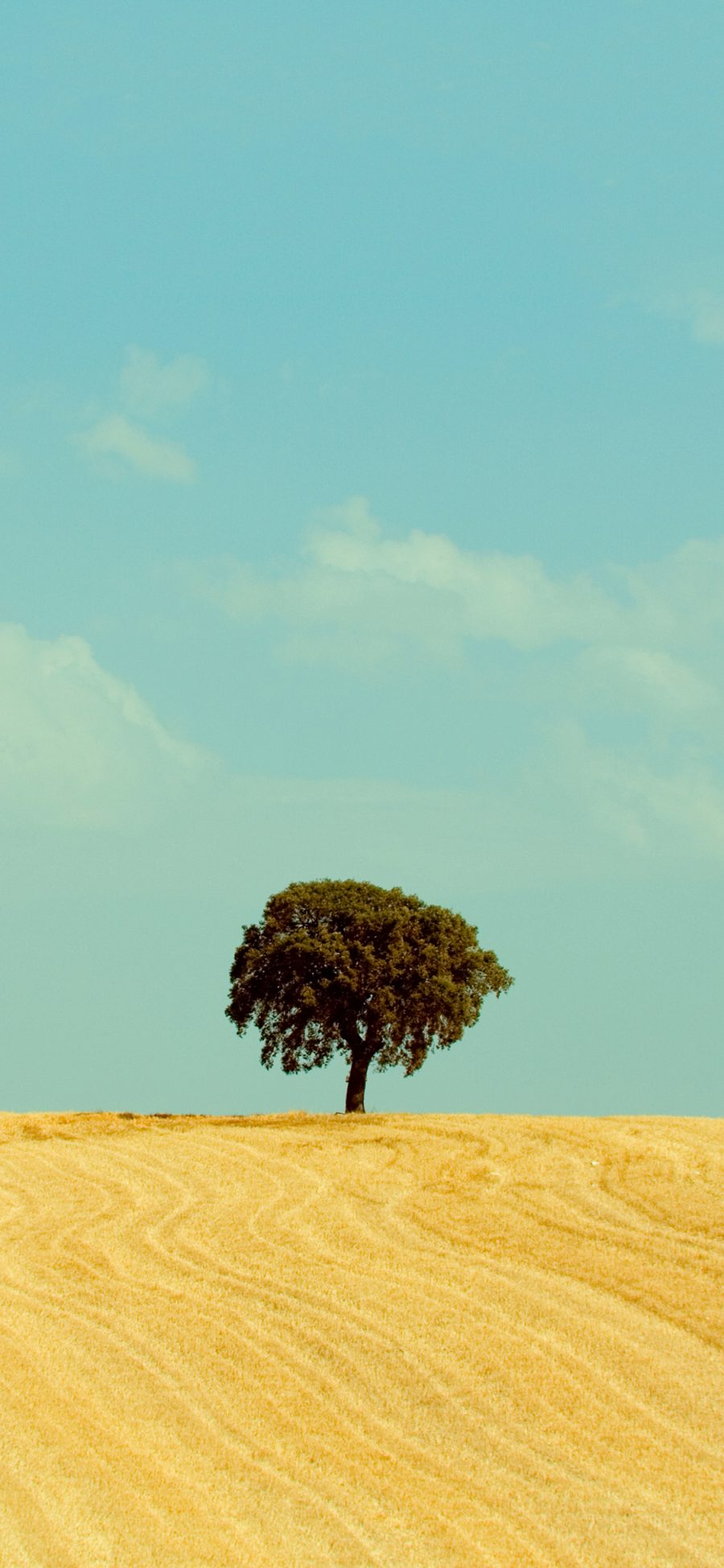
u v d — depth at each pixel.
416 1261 33.47
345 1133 53.38
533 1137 49.12
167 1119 62.50
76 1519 20.59
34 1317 30.67
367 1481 22.02
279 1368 27.00
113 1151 51.50
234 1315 30.28
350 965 67.38
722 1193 38.12
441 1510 21.02
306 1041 69.75
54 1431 23.95
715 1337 27.33
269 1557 19.56
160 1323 29.94
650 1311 28.98
